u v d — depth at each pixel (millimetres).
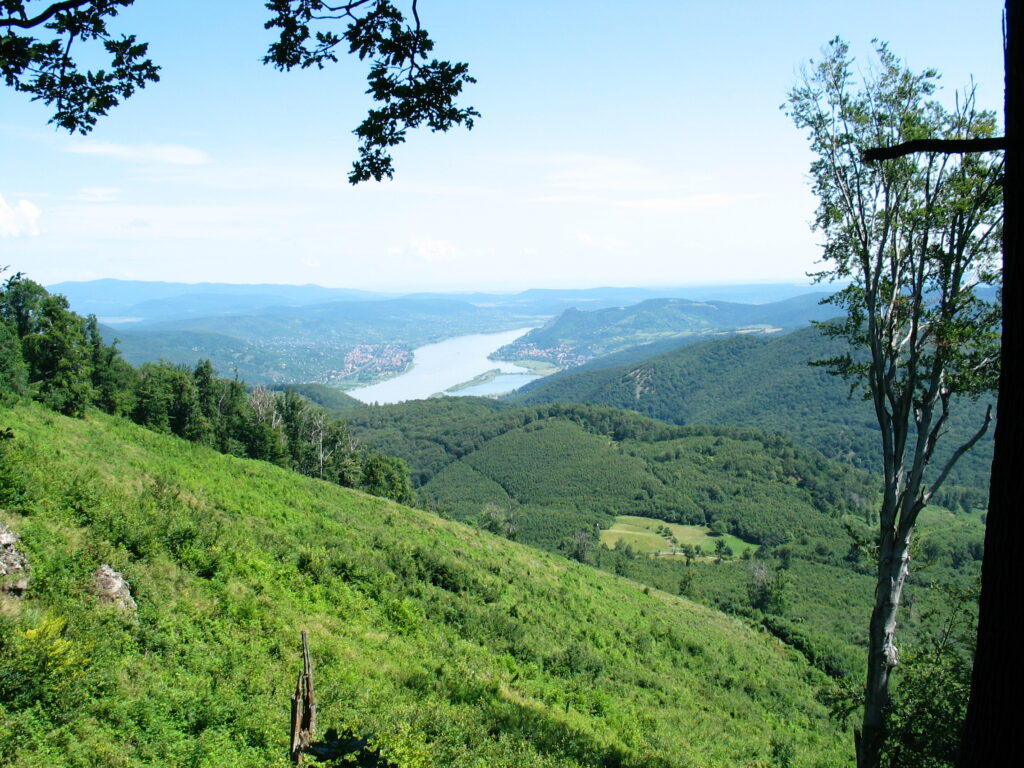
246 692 13789
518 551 52031
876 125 13719
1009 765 3623
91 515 18172
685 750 20953
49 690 10648
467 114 7602
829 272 15172
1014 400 3715
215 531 23062
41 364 43031
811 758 24984
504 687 21375
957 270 12812
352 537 33656
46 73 7141
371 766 10367
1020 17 3816
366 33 6859
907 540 12977
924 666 12508
